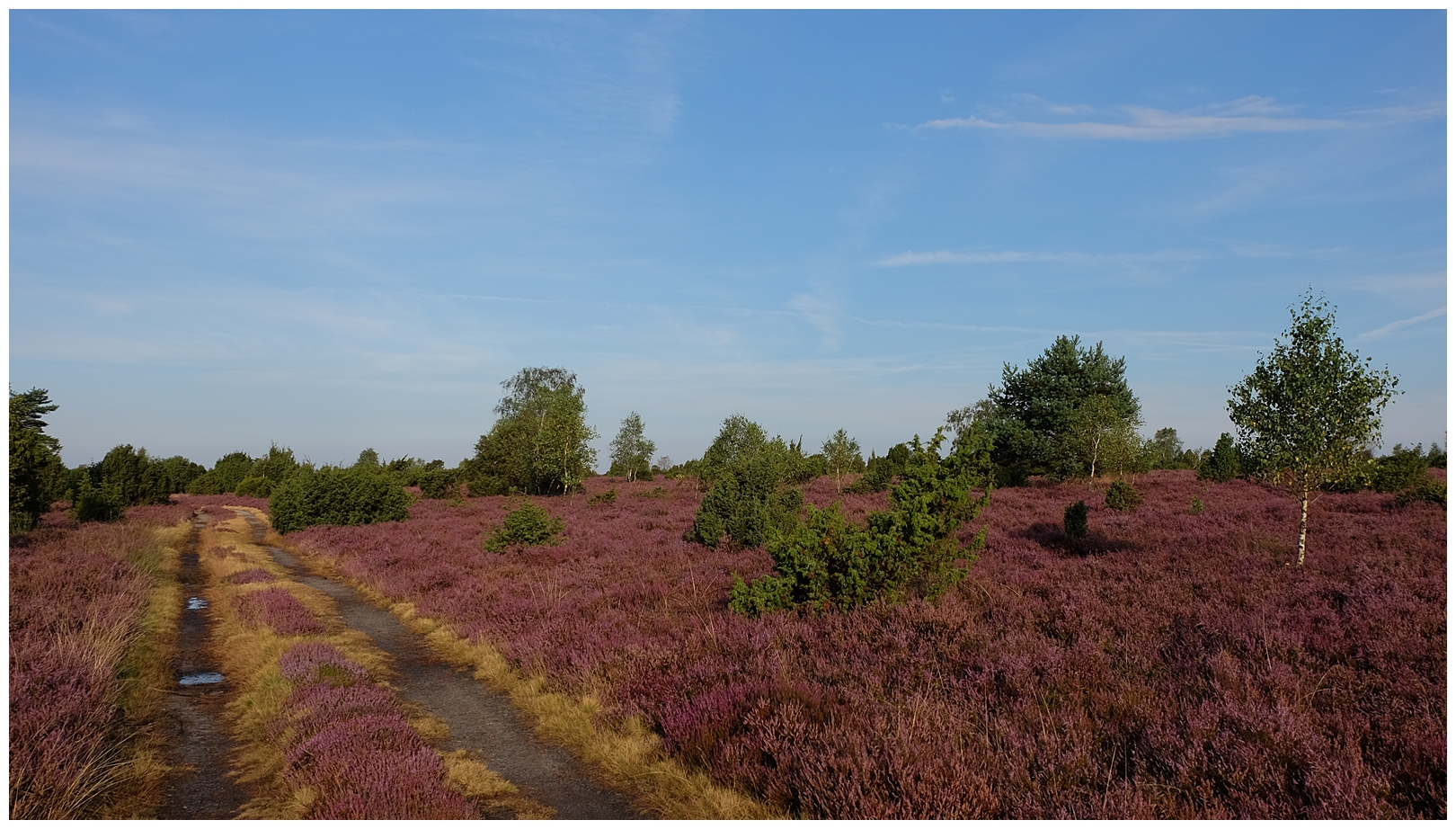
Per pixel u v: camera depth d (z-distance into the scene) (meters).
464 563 20.86
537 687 9.84
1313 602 10.27
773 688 7.96
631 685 9.10
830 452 43.38
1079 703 7.38
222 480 81.25
